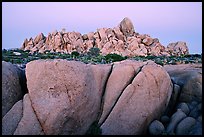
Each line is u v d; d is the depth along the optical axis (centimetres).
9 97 1396
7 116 1303
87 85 1327
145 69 1409
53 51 7519
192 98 1452
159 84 1381
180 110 1337
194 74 1524
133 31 8688
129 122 1290
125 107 1317
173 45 8219
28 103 1308
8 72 1432
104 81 1446
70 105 1266
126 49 7556
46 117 1242
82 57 5256
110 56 4784
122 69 1457
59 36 8006
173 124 1284
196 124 1249
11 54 5228
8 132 1262
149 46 7819
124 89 1399
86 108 1312
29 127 1241
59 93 1287
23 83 1521
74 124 1283
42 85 1319
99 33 8388
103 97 1405
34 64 1383
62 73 1311
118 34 8319
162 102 1380
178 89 1512
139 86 1363
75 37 8206
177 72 1830
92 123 1333
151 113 1321
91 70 1423
